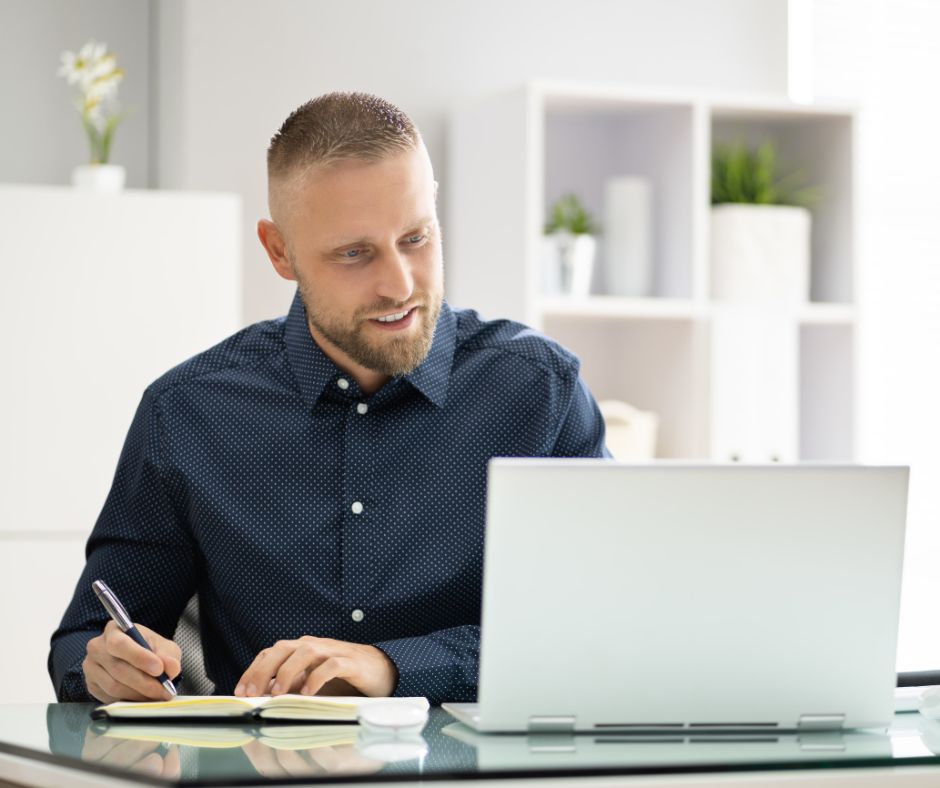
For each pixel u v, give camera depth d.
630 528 1.51
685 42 4.68
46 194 3.91
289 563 2.09
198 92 4.20
